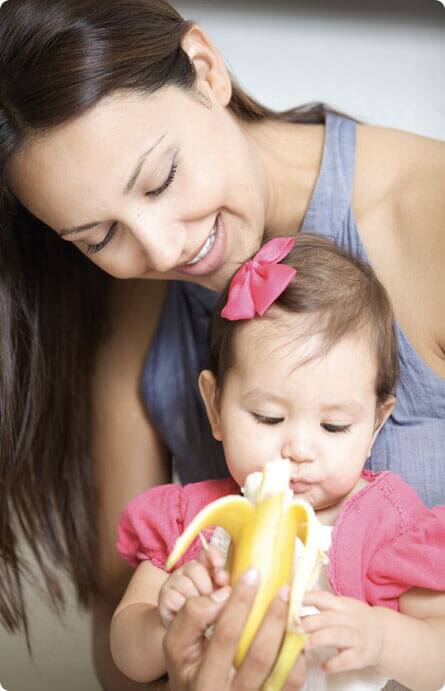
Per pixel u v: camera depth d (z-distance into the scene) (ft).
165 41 4.64
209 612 3.74
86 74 4.39
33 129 4.46
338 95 7.73
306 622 3.88
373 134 5.49
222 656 3.74
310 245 4.78
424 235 5.16
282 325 4.44
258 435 4.42
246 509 3.81
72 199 4.54
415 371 5.04
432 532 4.44
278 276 4.48
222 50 7.88
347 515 4.46
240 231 4.88
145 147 4.43
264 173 5.16
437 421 5.10
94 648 6.35
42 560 6.46
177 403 5.82
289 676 3.85
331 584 4.33
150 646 4.37
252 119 5.38
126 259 4.77
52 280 5.89
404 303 5.18
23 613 6.55
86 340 6.11
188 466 5.90
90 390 6.20
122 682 6.26
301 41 7.87
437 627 4.28
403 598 4.44
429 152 5.35
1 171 4.79
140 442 6.12
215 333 4.73
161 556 4.79
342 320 4.44
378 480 4.66
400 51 7.79
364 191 5.30
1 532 6.34
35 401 5.99
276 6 7.91
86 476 6.24
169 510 4.86
